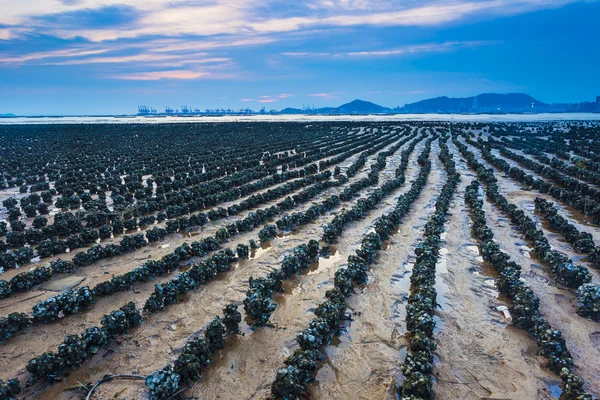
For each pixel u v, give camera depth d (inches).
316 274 775.7
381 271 783.1
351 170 1689.2
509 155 2078.0
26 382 487.2
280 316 630.5
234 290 711.7
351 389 478.6
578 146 2425.0
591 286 636.7
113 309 655.1
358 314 636.1
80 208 1288.1
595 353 542.0
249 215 1047.0
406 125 4500.5
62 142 3026.6
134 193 1433.3
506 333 588.1
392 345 559.8
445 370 510.0
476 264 815.1
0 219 1163.3
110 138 3316.9
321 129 4018.2
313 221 1081.4
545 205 1109.7
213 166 1884.8
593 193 1259.8
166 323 612.4
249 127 4347.9
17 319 580.7
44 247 871.1
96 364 520.1
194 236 986.7
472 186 1346.0
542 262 813.2
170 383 455.5
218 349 547.5
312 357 500.7
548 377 500.1
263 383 487.5
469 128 3991.1
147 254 877.8
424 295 632.4
